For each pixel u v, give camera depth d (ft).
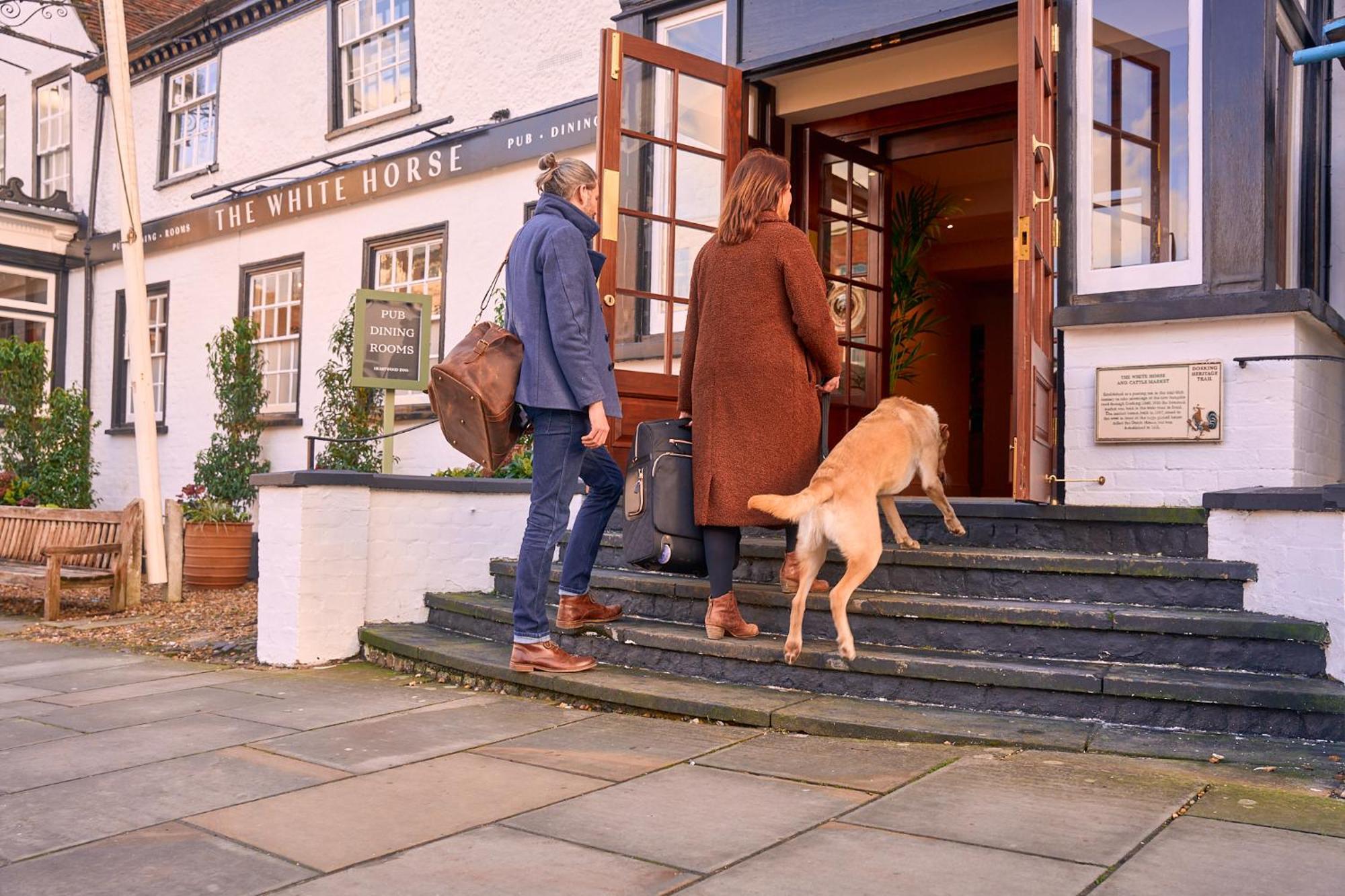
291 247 32.32
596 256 13.03
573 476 13.01
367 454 27.55
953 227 35.68
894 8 18.42
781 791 8.89
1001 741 10.03
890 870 6.98
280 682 14.84
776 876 6.97
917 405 13.39
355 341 22.33
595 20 24.86
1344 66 17.62
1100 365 14.84
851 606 12.71
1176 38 15.05
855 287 23.07
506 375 12.36
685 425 13.15
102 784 9.55
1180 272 14.84
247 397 30.94
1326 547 10.66
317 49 31.91
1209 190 14.35
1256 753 9.43
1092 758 9.57
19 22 42.65
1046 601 12.49
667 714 11.90
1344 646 10.31
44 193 42.27
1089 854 7.17
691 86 19.44
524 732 11.37
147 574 25.40
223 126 34.96
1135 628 11.22
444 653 14.75
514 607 13.32
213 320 35.01
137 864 7.50
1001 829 7.70
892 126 22.12
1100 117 15.60
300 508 16.29
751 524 12.19
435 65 28.48
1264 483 13.62
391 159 28.78
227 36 34.65
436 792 9.12
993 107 20.80
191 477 35.55
